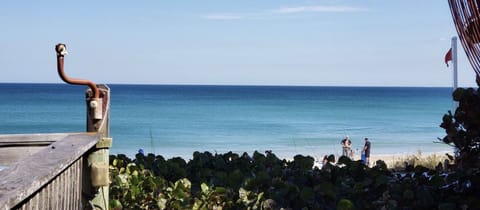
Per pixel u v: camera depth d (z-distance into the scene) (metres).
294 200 3.88
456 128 4.27
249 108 97.88
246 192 3.95
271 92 194.12
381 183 4.28
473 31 3.73
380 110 98.75
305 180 4.56
